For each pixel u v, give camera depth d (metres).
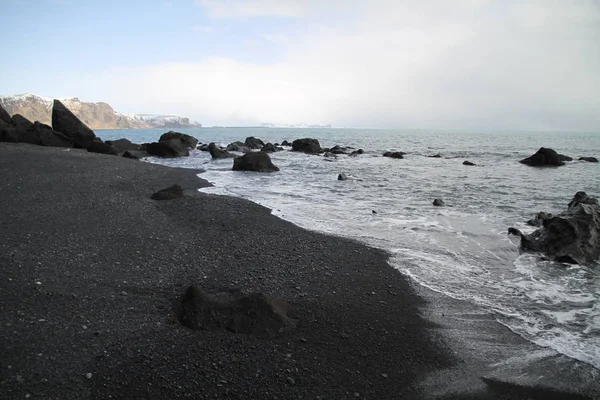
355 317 6.07
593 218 9.36
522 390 4.54
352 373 4.73
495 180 21.69
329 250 9.12
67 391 4.09
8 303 5.65
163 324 5.52
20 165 18.23
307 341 5.33
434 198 16.14
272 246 9.23
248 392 4.27
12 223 9.48
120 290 6.44
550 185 19.86
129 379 4.34
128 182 16.91
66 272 6.87
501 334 5.72
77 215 10.61
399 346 5.36
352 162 32.19
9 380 4.13
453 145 65.19
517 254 9.09
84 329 5.21
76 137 31.06
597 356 5.19
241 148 42.97
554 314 6.32
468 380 4.70
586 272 8.04
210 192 16.83
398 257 8.80
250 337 5.32
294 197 16.14
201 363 4.71
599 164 31.55
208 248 8.89
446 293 7.02
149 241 9.01
